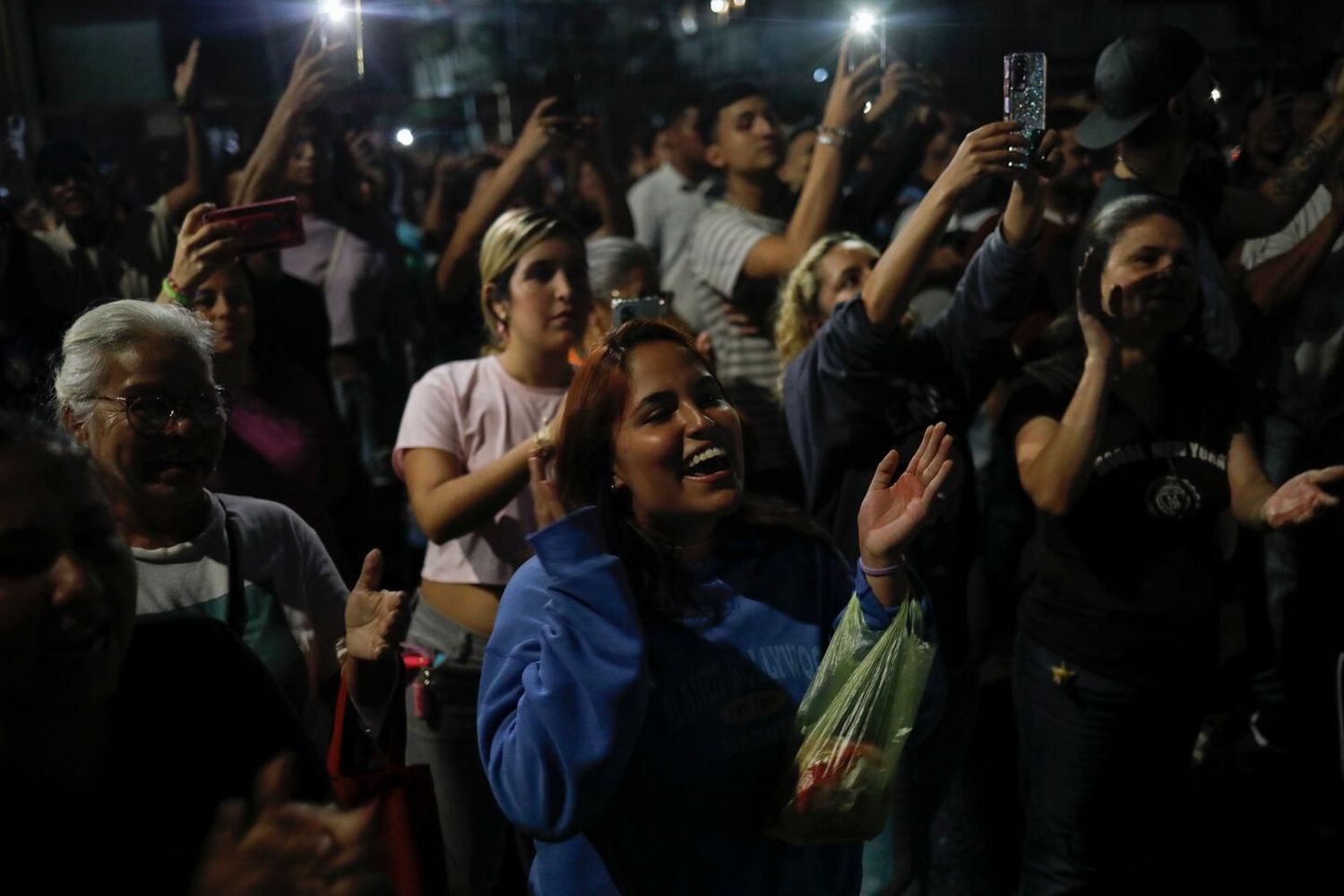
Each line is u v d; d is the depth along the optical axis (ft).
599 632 5.77
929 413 10.19
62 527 4.20
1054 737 9.73
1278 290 13.26
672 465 6.30
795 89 28.19
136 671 4.84
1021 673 10.05
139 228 14.71
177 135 24.09
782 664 6.48
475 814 9.99
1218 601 9.69
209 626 5.11
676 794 6.20
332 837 4.27
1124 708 9.52
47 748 4.42
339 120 19.51
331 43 11.71
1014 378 10.29
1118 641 9.43
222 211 9.47
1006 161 9.06
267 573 7.54
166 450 6.96
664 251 19.94
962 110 20.65
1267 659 13.85
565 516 5.90
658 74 37.11
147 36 23.44
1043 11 26.08
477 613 9.97
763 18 32.01
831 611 6.79
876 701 6.23
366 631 6.66
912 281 9.48
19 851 4.35
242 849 4.21
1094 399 9.22
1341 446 12.92
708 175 20.75
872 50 13.75
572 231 10.32
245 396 10.43
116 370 6.87
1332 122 13.15
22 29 22.66
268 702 5.15
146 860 4.55
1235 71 23.16
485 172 24.27
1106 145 11.85
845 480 10.12
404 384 19.76
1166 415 9.64
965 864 12.23
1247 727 14.64
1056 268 11.87
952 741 10.27
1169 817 10.07
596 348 6.56
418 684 9.76
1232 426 9.77
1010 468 14.01
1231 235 13.35
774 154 16.03
